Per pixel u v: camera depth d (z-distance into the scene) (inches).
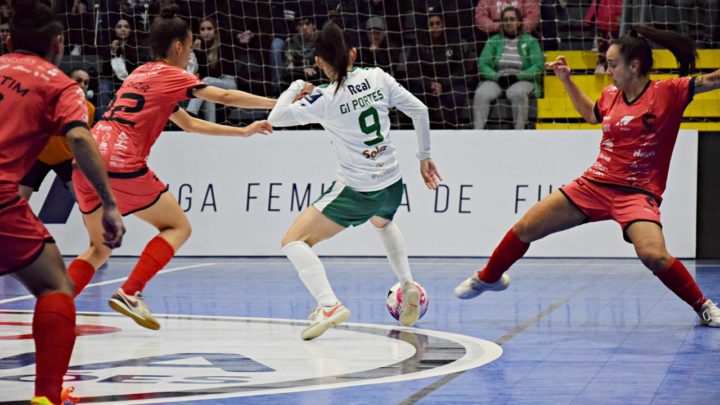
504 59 1099.3
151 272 545.0
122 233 346.6
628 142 569.3
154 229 1059.3
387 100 552.1
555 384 407.5
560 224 590.9
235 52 1139.9
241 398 378.9
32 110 339.3
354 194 543.5
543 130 1034.7
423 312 590.9
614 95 584.1
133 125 545.6
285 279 847.1
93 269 561.0
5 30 1079.6
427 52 1141.7
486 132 1039.6
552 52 1131.9
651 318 607.8
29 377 428.1
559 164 1031.0
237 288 783.7
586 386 403.5
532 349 498.0
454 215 1038.4
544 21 1152.2
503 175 1037.8
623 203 575.8
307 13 1157.7
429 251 1037.8
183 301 706.8
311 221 543.2
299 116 539.5
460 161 1041.5
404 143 1047.0
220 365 455.2
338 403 369.4
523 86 1092.5
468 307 664.4
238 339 534.9
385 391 392.2
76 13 1131.3
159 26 565.9
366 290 762.8
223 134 584.7
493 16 1118.4
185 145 1067.3
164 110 554.3
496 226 1033.5
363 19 1150.3
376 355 482.0
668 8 1126.4
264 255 1056.2
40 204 1059.9
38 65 345.7
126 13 1141.7
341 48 535.5
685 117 1084.5
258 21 1143.6
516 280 823.7
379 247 1048.2
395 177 557.3
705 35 1128.8
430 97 1136.8
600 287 772.0
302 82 561.0
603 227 1022.4
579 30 1151.0
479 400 375.6
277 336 545.6
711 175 1021.2
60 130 340.5
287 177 1059.3
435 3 1152.2
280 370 441.7
